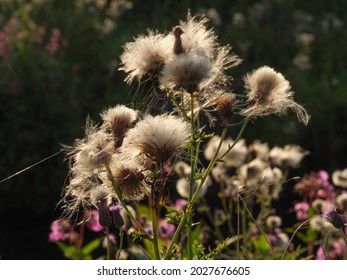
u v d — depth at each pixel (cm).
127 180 239
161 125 237
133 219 240
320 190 441
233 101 259
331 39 1119
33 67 802
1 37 863
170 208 249
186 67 240
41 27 916
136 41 266
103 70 922
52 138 770
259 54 1017
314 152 845
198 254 264
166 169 262
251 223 427
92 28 1011
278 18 1130
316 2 1314
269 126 829
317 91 918
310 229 421
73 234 432
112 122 243
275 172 419
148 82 292
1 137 762
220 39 1007
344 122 862
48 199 762
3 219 751
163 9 1155
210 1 1196
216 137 392
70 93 823
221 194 425
